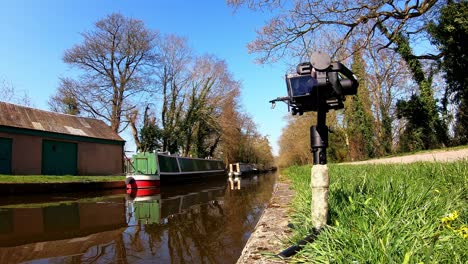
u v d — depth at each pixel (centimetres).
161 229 689
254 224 742
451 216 247
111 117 3266
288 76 307
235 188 1983
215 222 769
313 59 274
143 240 592
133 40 3256
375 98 2642
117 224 744
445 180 483
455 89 1766
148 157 2081
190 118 3506
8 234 637
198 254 510
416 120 2106
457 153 1407
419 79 1973
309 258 261
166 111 3503
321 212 308
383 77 2386
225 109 3703
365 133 2692
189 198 1359
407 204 324
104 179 1770
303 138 4156
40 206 1042
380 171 725
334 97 291
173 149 3497
